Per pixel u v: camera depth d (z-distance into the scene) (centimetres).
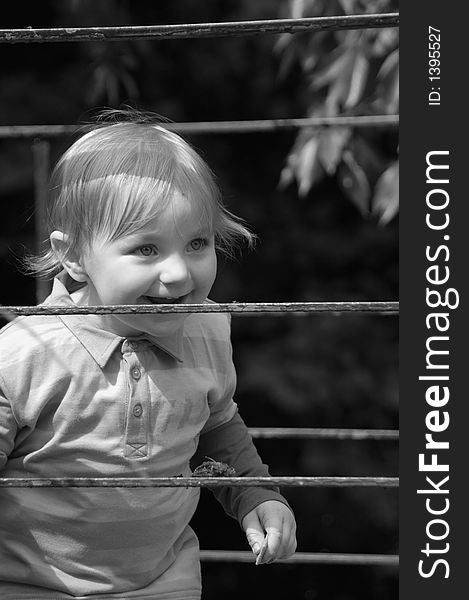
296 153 516
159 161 229
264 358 738
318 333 750
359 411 737
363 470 728
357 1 486
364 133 525
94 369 231
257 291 770
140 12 752
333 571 745
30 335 231
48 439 229
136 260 224
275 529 245
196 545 257
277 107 782
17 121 711
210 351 251
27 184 700
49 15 732
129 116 317
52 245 240
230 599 746
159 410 235
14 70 731
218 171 778
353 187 509
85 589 235
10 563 235
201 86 777
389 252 776
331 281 776
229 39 775
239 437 267
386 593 743
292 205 785
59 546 234
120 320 229
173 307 189
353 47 505
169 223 224
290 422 743
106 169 229
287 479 188
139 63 757
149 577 242
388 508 723
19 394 226
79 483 192
